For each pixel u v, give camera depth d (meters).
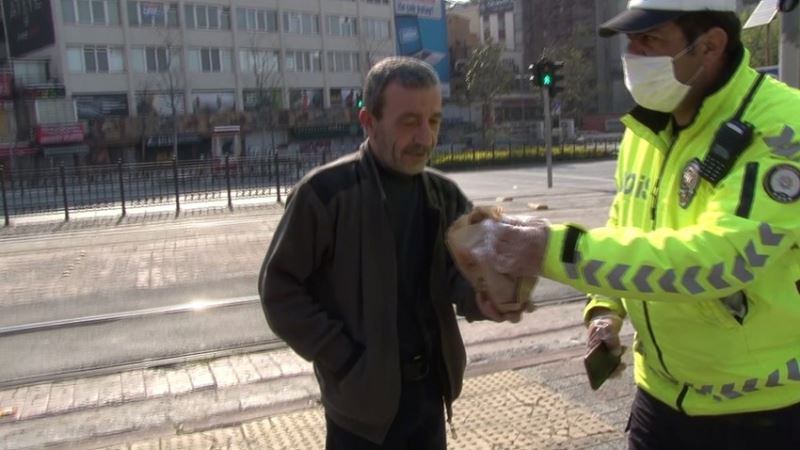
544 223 1.67
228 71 54.34
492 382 4.52
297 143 56.75
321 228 2.08
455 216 2.31
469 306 2.15
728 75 1.74
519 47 82.81
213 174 21.45
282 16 57.28
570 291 7.36
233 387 4.87
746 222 1.56
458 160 29.48
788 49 6.59
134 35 49.44
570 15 78.19
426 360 2.25
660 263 1.56
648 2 1.73
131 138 47.75
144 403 4.63
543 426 3.83
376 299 2.08
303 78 59.00
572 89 59.19
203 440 3.88
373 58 63.03
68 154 44.91
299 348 2.11
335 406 2.15
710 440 1.90
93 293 8.02
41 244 11.72
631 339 5.26
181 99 51.62
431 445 2.30
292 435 3.89
